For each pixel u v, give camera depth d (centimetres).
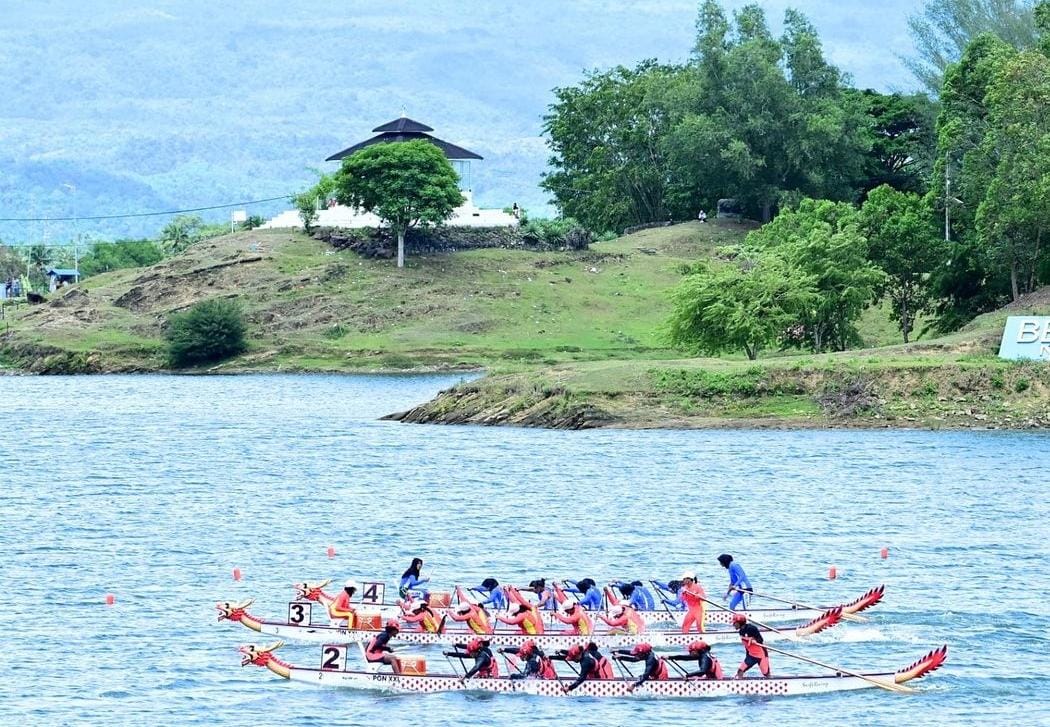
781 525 13325
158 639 9588
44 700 8362
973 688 8588
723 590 10838
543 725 8019
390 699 8444
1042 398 19862
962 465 16750
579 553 12162
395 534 13038
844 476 16088
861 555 12019
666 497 14862
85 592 10831
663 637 9406
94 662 9081
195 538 12950
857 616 9588
